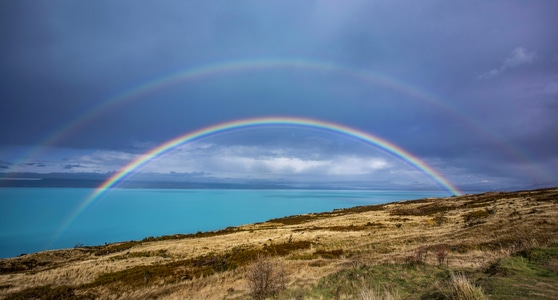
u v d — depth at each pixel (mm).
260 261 15336
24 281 22609
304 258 24047
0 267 31172
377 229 38812
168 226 116625
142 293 18281
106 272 24766
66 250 41000
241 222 125875
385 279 11055
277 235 41375
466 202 63062
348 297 9766
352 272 12836
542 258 9922
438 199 88500
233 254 28500
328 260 21516
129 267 26172
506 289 7312
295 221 71312
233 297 13977
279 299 11547
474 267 11570
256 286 13555
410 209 66438
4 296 19562
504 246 17109
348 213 79938
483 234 22594
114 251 40188
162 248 36875
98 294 18859
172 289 18516
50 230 110500
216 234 53500
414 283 10062
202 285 18547
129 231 105875
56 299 18359
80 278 23094
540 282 7645
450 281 8523
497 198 61531
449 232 27672
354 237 32406
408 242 25109
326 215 80438
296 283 13930
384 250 22953
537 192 63656
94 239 92125
